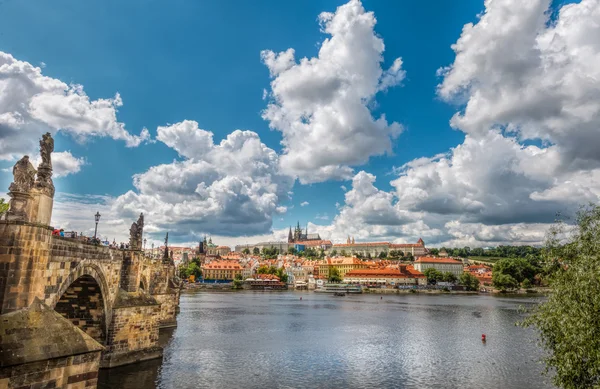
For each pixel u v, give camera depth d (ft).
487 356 233.55
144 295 195.21
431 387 172.76
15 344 88.17
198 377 174.29
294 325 362.53
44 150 107.45
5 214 98.73
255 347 249.34
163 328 317.63
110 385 155.43
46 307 100.48
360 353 239.50
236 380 174.91
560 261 116.16
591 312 97.30
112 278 173.27
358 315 461.37
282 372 191.31
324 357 226.58
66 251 124.77
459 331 333.62
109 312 171.12
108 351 171.53
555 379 109.19
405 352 244.22
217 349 237.86
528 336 307.37
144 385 158.20
